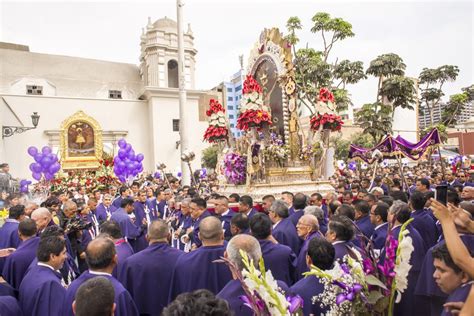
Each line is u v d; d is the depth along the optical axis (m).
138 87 42.38
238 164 10.99
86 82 39.59
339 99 24.45
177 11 15.39
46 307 3.60
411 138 37.62
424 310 4.49
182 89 15.27
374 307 2.98
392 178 13.40
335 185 12.59
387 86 23.36
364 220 6.20
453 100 32.34
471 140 38.09
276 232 5.89
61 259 3.97
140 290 4.27
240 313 3.02
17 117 31.59
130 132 37.62
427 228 5.91
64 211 6.66
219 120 12.49
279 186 10.29
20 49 40.34
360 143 39.50
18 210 6.35
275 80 11.97
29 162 32.16
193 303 1.88
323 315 3.08
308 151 11.40
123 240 5.22
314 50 24.86
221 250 4.17
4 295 3.80
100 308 2.52
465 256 2.46
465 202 5.08
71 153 33.72
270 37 12.20
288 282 4.35
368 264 3.12
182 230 7.67
